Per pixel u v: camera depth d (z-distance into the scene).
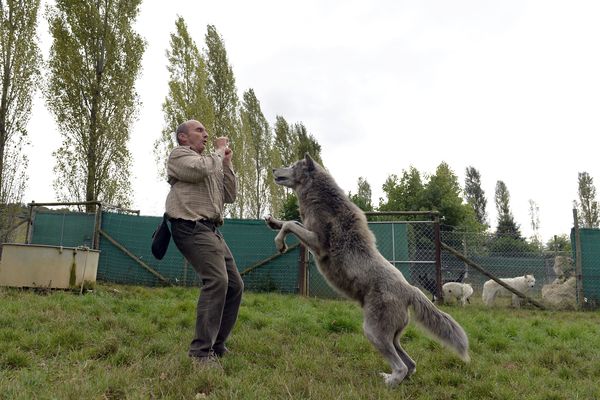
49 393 2.91
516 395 3.69
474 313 8.88
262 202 29.48
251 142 27.81
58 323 5.23
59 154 16.53
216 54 24.98
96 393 3.03
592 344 5.95
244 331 5.66
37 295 7.66
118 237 12.91
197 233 4.26
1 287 8.03
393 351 4.02
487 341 5.84
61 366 3.78
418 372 4.38
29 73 15.91
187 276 12.70
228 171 4.86
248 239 12.52
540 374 4.45
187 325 5.84
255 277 12.26
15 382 3.11
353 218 4.46
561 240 17.06
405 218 22.14
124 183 17.36
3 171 15.20
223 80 24.94
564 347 5.62
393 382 3.88
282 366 4.14
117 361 4.02
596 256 11.89
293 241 12.28
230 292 4.57
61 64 16.59
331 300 10.24
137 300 7.44
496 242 14.84
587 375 4.54
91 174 16.58
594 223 43.12
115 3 17.52
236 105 25.38
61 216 13.46
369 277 4.22
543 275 14.52
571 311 11.16
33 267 8.38
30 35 16.05
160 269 12.77
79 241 13.32
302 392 3.33
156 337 5.06
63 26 16.77
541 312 10.50
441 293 11.20
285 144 35.28
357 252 4.33
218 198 4.53
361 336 5.69
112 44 17.22
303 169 4.87
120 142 17.25
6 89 15.53
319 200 4.60
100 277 12.71
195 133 4.65
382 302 4.11
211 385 3.36
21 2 15.94
